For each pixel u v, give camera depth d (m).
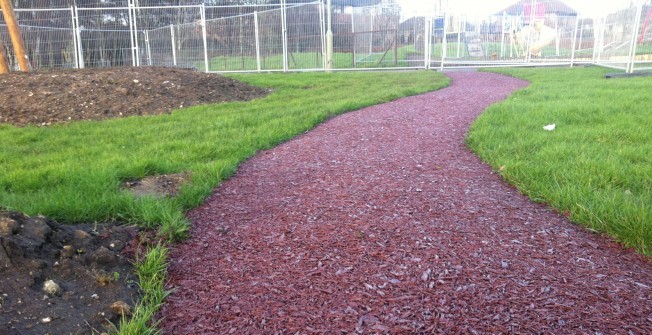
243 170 5.15
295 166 5.20
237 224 3.68
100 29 21.66
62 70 11.77
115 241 3.26
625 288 2.68
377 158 5.39
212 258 3.15
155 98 9.87
